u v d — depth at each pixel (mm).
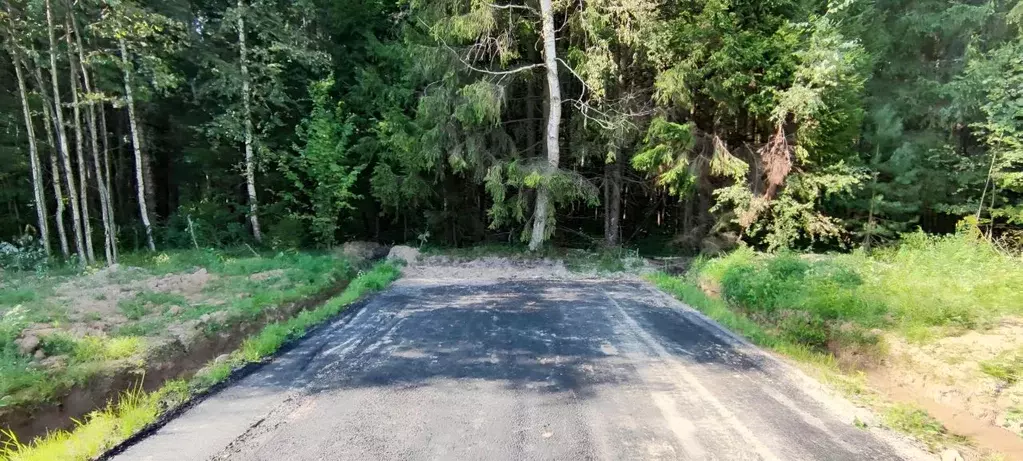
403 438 3547
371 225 19188
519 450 3361
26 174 13852
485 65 14109
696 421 3861
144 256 13008
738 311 8250
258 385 4648
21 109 12617
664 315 7895
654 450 3369
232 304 7105
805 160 12023
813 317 6766
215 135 15398
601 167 16297
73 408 3963
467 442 3480
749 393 4480
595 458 3252
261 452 3350
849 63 11414
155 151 17234
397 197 15078
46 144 12242
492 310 8242
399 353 5711
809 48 11594
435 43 13766
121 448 3404
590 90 13000
